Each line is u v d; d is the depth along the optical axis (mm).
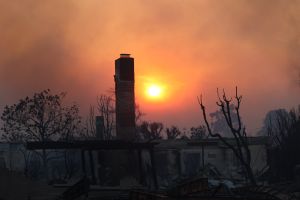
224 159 49406
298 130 44000
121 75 46469
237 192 25531
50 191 32719
